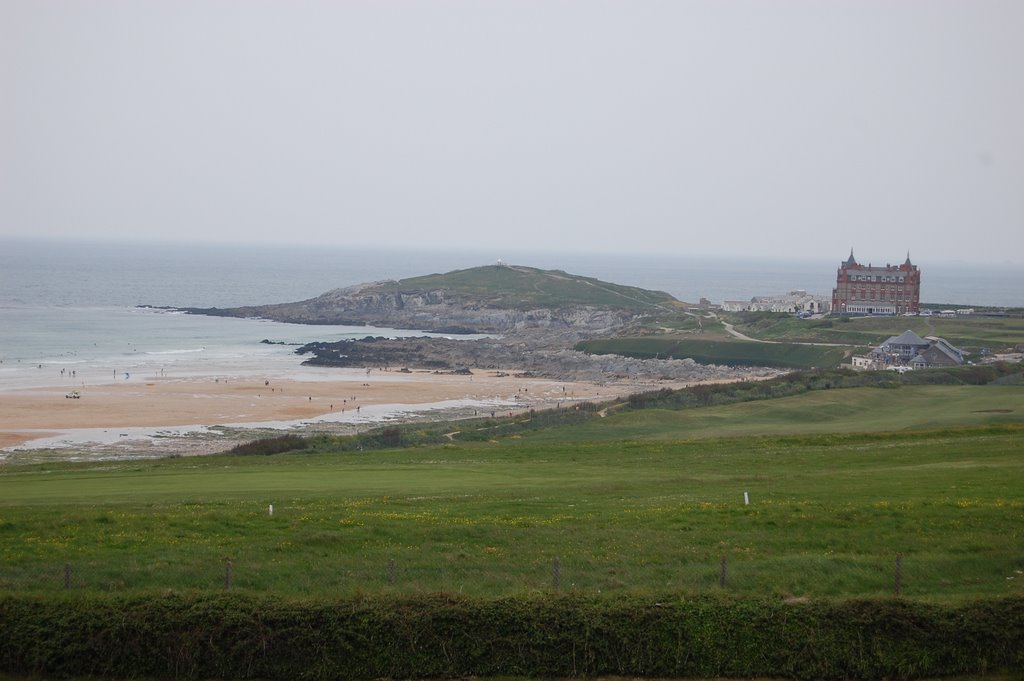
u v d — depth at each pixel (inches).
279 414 4387.3
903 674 911.7
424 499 1491.1
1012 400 3570.4
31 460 3186.5
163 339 7455.7
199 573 1071.0
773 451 2139.5
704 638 924.6
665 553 1161.4
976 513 1322.6
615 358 6825.8
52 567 1078.4
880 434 2347.4
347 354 6737.2
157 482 1777.8
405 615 925.8
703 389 4237.2
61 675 902.4
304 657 911.7
